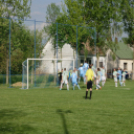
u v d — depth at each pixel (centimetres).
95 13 4794
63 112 1395
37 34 3459
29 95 2291
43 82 3459
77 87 3269
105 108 1530
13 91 2711
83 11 4825
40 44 3481
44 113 1366
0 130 998
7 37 3519
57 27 3544
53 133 946
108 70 6681
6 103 1766
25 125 1085
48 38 3516
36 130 995
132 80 5294
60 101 1869
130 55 7294
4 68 3672
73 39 3772
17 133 951
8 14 3672
